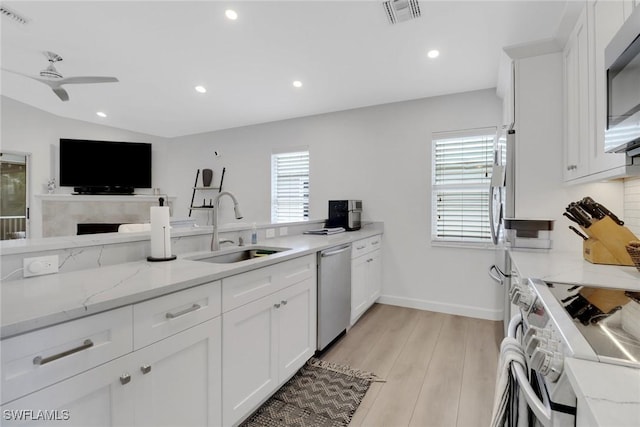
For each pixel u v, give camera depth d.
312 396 1.91
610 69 1.16
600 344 0.65
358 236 2.97
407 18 2.10
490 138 3.28
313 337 2.25
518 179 2.23
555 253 2.01
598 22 1.51
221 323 1.40
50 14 2.13
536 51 2.19
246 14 2.10
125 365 1.02
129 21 2.21
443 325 3.05
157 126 4.99
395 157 3.70
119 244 1.58
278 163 4.65
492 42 2.38
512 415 0.81
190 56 2.69
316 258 2.31
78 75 3.07
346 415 1.73
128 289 1.07
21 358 0.79
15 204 4.41
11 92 3.73
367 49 2.52
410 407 1.81
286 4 1.99
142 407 1.07
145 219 5.22
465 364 2.29
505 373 0.83
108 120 4.75
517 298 1.13
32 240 1.42
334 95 3.52
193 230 2.04
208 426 1.34
